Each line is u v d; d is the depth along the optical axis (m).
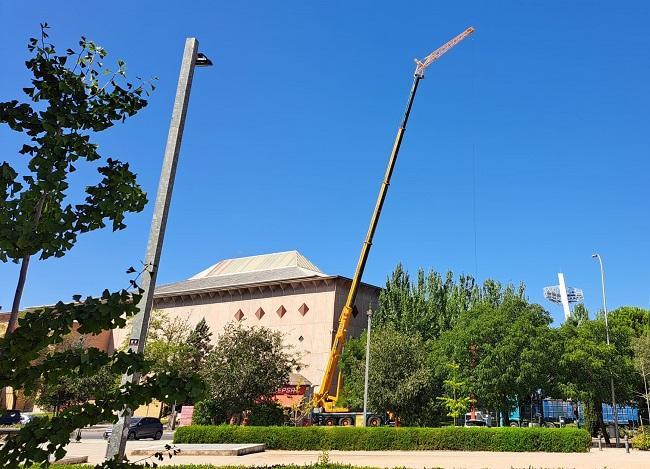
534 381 39.91
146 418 42.88
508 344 40.34
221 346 38.44
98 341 87.44
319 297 74.62
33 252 4.47
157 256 8.21
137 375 6.33
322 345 71.19
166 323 78.81
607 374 41.25
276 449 29.94
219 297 86.12
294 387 58.34
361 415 39.59
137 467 4.86
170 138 8.75
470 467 19.88
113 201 4.97
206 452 24.91
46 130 4.68
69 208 4.74
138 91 5.38
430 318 61.81
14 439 4.12
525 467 20.27
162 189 8.51
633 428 55.03
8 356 4.19
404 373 41.78
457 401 42.81
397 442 30.19
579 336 43.72
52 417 4.32
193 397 4.38
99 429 60.62
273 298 79.38
